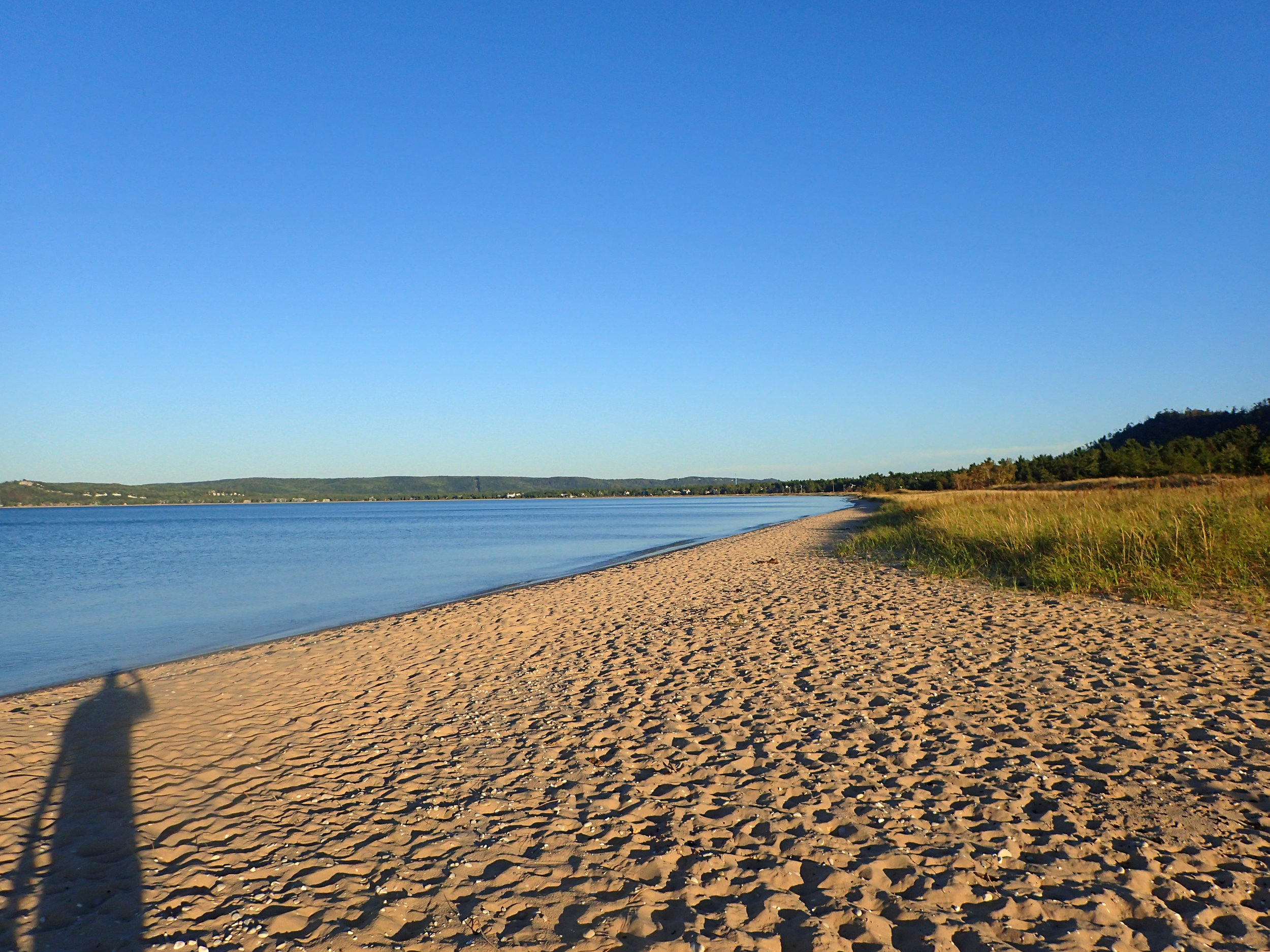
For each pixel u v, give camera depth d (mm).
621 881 3568
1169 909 3119
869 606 10875
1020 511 20062
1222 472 42438
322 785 4992
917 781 4590
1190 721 5289
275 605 16250
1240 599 9344
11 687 9016
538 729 6078
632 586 15453
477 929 3205
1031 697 6074
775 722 5883
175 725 6500
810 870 3590
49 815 4613
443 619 11922
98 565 28109
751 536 32500
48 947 3168
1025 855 3637
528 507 166000
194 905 3482
